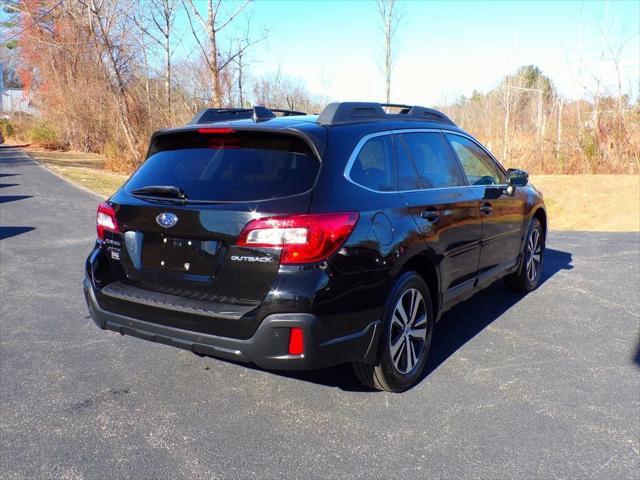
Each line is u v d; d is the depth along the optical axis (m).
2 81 56.66
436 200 3.88
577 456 2.88
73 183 17.81
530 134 20.83
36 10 21.62
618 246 8.45
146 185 3.44
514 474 2.73
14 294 5.83
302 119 3.57
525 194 5.46
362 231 3.09
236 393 3.63
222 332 2.98
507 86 20.98
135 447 3.00
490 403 3.45
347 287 3.00
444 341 4.50
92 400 3.53
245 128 3.23
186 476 2.74
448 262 3.97
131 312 3.30
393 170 3.65
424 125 4.26
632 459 2.85
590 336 4.59
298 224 2.87
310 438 3.07
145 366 4.05
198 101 22.81
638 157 16.64
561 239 9.14
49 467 2.82
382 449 2.96
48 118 39.28
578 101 18.64
